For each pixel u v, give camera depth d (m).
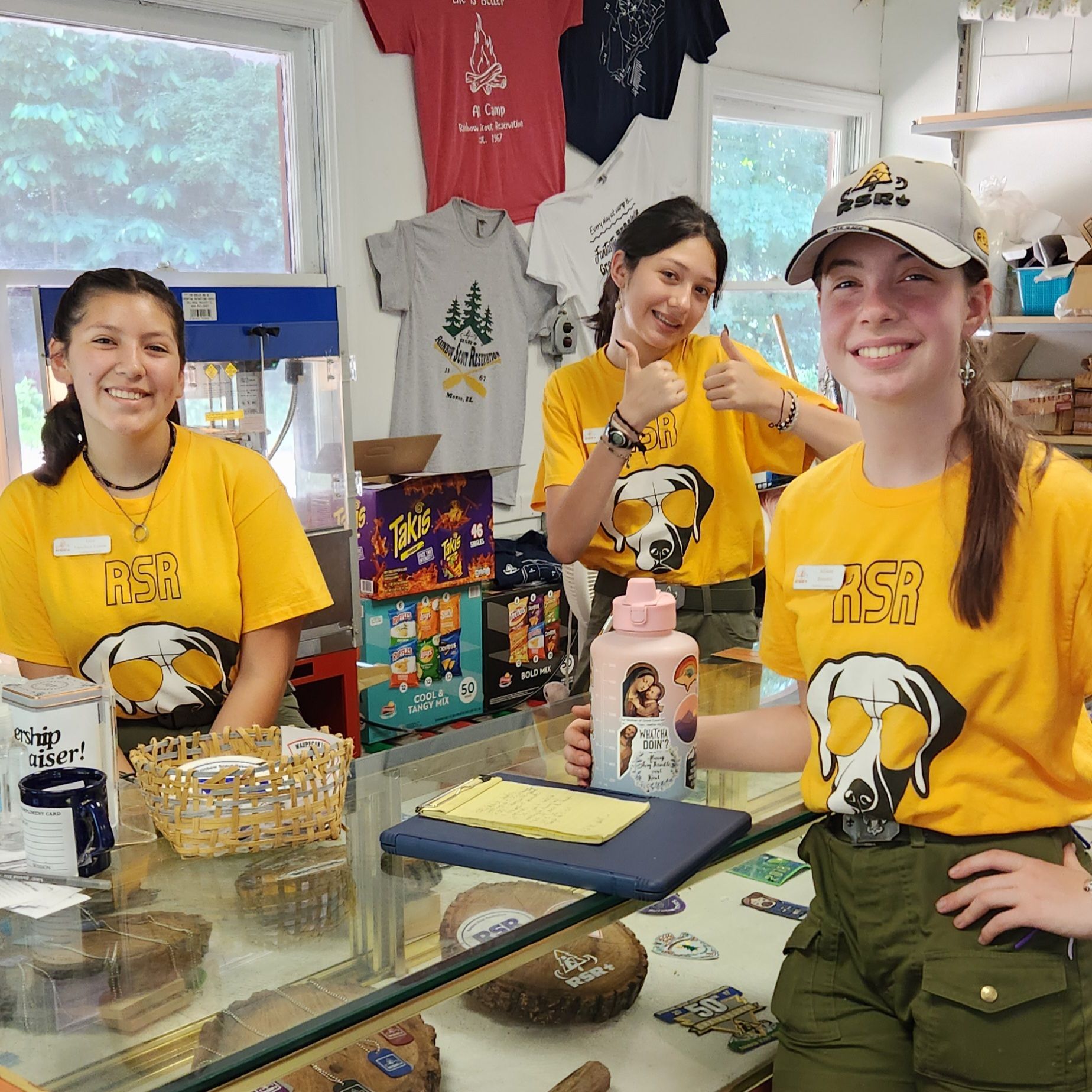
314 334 3.53
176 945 1.02
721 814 1.21
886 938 1.17
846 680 1.21
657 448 2.22
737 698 1.64
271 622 1.94
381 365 4.55
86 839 1.16
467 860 1.13
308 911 1.08
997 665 1.13
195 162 4.04
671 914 1.54
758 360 2.28
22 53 3.59
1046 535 1.11
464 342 4.75
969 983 1.10
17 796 1.24
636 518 2.22
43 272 3.62
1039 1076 1.09
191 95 3.99
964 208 1.15
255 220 4.23
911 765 1.17
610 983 1.32
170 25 3.83
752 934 1.49
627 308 2.18
